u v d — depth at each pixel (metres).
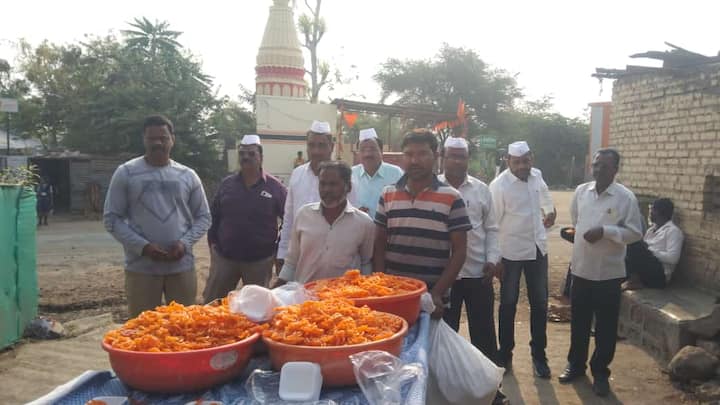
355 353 1.89
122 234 3.79
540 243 4.93
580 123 42.91
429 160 3.19
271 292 2.34
